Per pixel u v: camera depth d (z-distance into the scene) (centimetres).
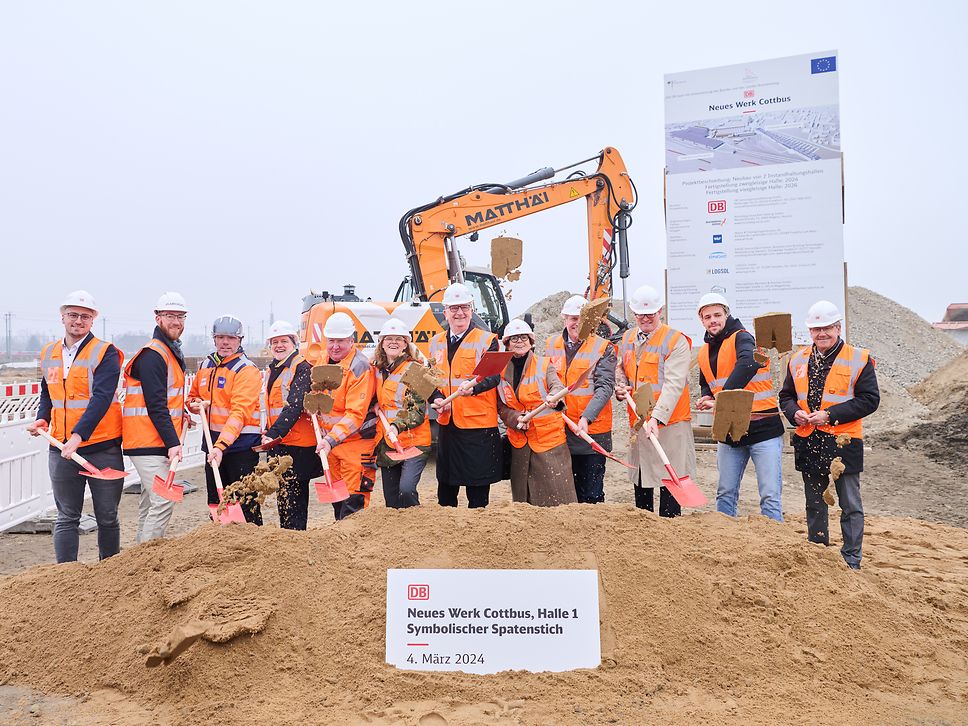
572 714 307
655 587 372
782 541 420
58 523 485
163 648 313
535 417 521
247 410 514
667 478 498
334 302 997
